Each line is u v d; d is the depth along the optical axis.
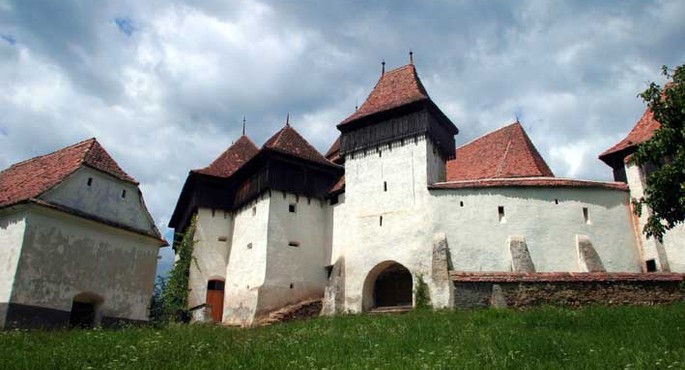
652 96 14.83
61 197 19.17
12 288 16.97
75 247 19.22
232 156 36.84
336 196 31.61
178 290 30.64
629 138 26.44
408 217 27.09
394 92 30.86
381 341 13.23
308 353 11.83
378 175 29.05
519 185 25.78
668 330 12.40
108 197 21.19
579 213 25.30
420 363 10.12
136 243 21.81
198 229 32.72
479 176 30.61
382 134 29.62
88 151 21.34
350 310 27.30
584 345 11.38
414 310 23.42
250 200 31.89
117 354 11.45
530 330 13.49
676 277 20.44
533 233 24.98
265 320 27.27
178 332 15.55
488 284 20.75
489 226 25.42
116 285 20.55
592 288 20.27
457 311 19.58
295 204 30.98
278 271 29.16
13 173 22.67
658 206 14.26
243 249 31.41
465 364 9.88
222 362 10.77
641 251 24.83
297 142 32.78
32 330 15.57
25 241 17.58
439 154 29.58
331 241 31.05
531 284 20.45
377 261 27.30
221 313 31.89
